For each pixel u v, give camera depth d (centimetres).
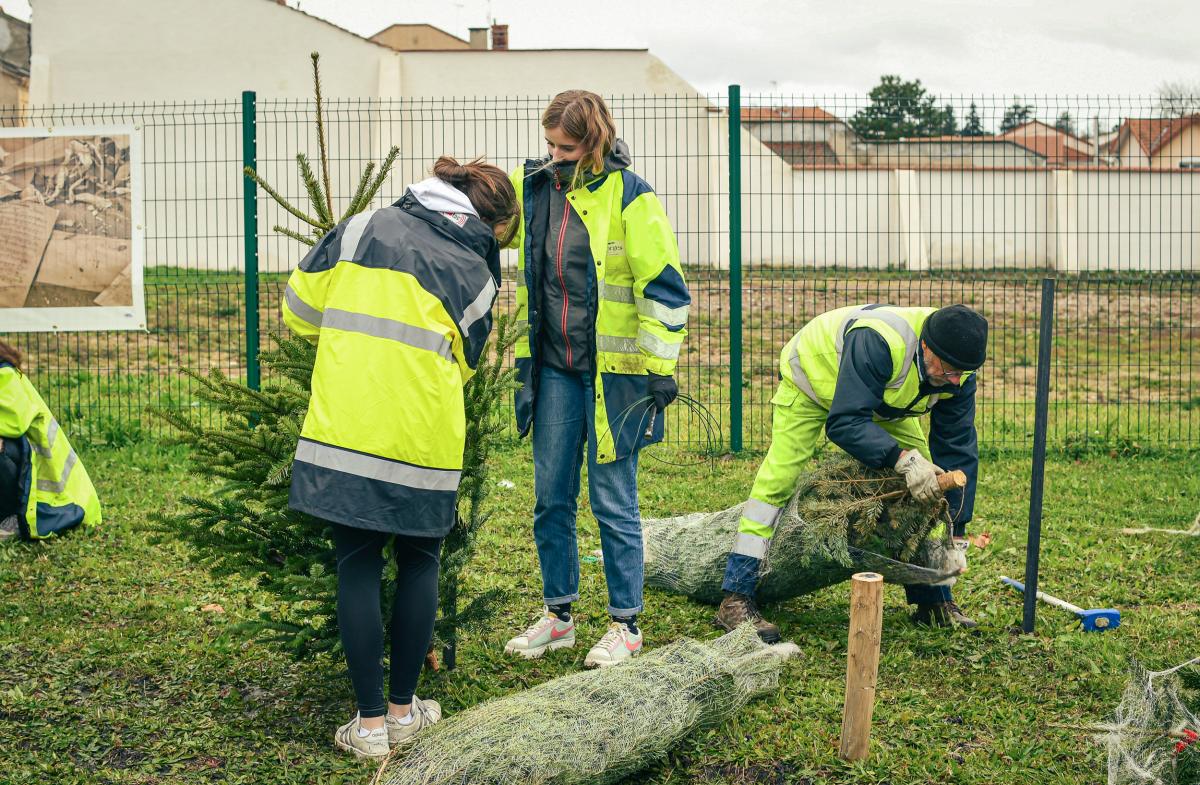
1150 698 319
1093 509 661
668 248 389
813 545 424
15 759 325
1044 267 2020
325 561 349
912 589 457
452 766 292
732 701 354
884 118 2027
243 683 386
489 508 635
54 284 852
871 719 342
